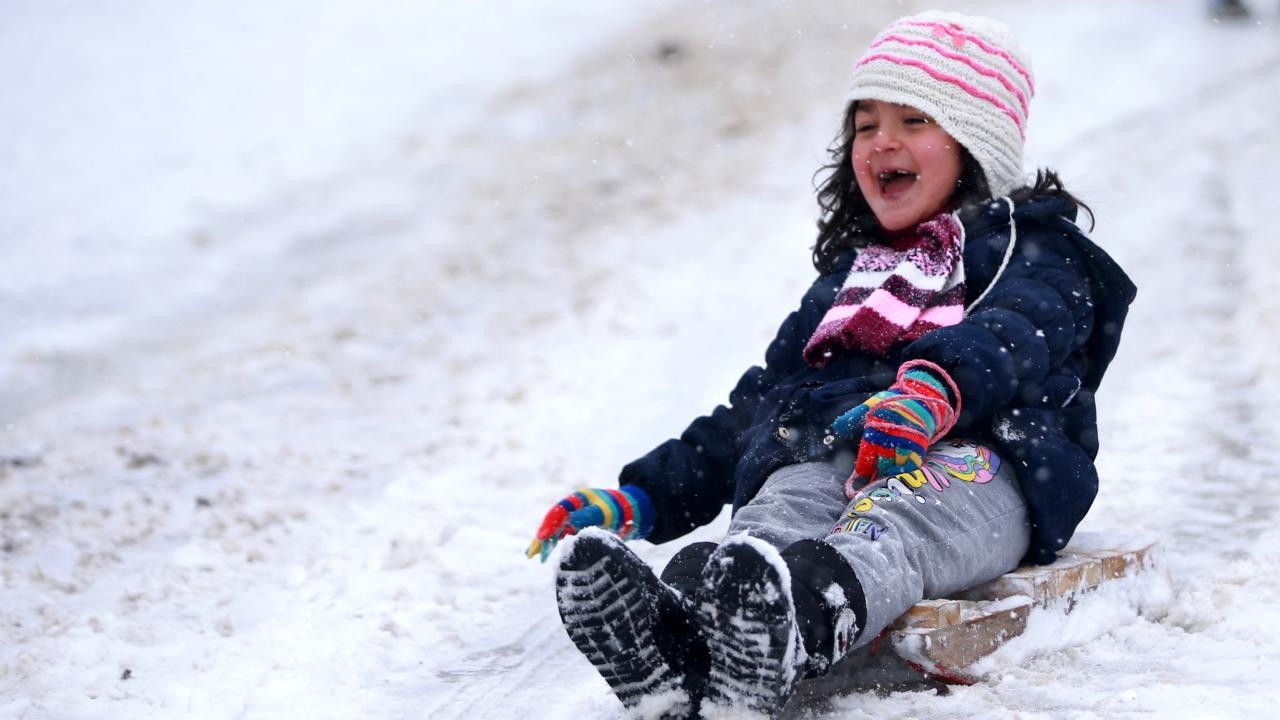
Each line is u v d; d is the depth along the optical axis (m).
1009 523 10.47
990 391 10.06
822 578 8.91
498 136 54.41
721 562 8.14
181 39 67.19
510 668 11.75
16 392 27.89
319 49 67.44
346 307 33.81
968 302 11.31
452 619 13.09
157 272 38.09
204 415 25.03
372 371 27.78
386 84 62.44
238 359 29.66
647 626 8.56
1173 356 22.64
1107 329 11.57
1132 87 57.19
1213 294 26.58
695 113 56.94
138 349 31.17
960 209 11.71
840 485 10.45
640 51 68.38
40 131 53.06
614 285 33.62
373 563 14.92
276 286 36.66
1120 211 35.12
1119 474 16.75
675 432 20.92
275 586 14.61
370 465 20.67
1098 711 9.20
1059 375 10.99
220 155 51.34
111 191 46.31
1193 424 18.77
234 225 43.16
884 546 9.47
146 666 12.03
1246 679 9.63
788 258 34.44
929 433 9.83
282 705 10.83
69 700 11.15
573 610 8.55
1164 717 8.83
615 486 18.25
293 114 57.25
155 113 56.38
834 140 12.83
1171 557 13.44
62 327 33.16
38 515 18.69
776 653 8.18
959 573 10.05
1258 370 21.19
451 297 34.09
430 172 49.28
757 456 10.91
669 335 28.11
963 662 9.80
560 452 20.22
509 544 15.64
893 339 10.95
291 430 23.45
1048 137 48.00
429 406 24.42
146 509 18.78
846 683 10.06
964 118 11.54
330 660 11.73
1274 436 17.92
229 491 19.45
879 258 11.73
